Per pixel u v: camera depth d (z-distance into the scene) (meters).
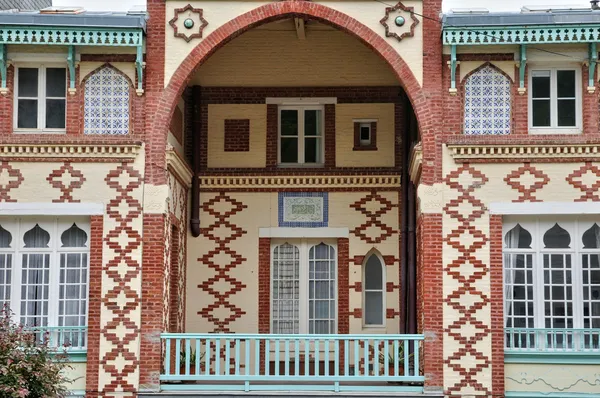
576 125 20.92
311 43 25.11
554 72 21.06
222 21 21.06
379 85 25.05
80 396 20.33
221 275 24.55
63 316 20.86
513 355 20.34
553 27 20.19
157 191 20.75
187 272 24.55
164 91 20.95
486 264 20.44
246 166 24.94
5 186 20.77
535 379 20.30
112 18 20.48
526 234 20.77
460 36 20.38
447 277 20.44
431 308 20.38
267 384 22.34
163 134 20.88
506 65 20.86
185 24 21.05
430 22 20.92
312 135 25.33
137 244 20.66
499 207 20.52
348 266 24.52
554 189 20.50
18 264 20.91
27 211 20.70
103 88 21.05
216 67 25.11
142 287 20.55
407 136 24.61
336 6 20.98
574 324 20.53
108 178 20.80
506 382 20.31
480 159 20.61
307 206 24.73
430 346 20.28
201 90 25.11
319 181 24.72
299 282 24.70
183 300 24.12
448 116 20.77
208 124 25.06
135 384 20.30
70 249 20.94
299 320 24.56
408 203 24.33
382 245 24.55
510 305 20.64
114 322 20.45
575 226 20.70
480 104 20.86
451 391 20.17
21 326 18.53
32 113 21.23
